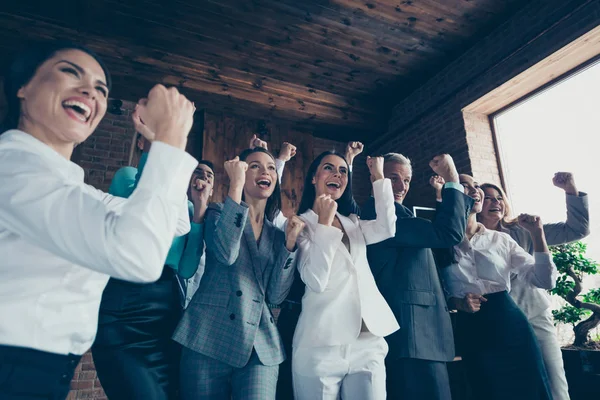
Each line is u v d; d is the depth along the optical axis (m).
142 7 3.33
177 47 3.83
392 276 1.50
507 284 1.83
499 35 3.58
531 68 3.24
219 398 1.15
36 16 3.33
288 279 1.32
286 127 4.67
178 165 0.65
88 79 0.73
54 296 0.62
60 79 0.71
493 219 2.28
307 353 1.25
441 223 1.48
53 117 0.70
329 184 1.65
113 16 3.41
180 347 1.29
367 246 1.61
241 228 1.22
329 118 4.57
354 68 4.25
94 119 0.75
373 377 1.25
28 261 0.61
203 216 1.36
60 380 0.63
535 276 1.94
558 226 2.47
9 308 0.58
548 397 1.59
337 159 1.69
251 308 1.23
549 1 3.15
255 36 3.74
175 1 3.29
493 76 3.54
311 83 4.48
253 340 1.18
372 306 1.33
